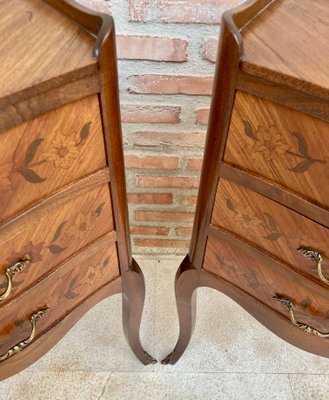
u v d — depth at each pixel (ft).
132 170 3.24
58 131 1.42
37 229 1.68
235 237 2.06
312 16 1.63
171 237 3.96
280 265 1.97
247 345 3.59
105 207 1.93
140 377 3.40
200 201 2.03
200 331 3.67
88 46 1.41
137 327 2.99
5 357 1.99
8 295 1.69
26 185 1.49
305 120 1.38
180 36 2.31
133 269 2.49
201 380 3.40
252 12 1.55
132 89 2.61
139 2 2.14
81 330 3.65
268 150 1.56
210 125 1.63
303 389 3.36
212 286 2.52
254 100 1.44
